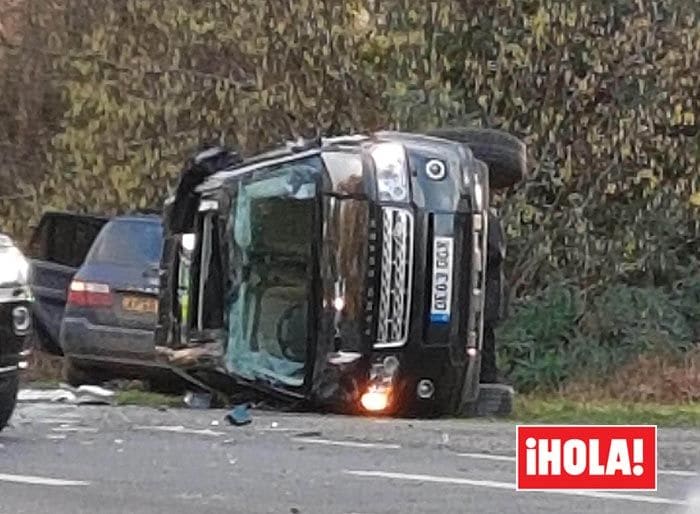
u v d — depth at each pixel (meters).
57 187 38.81
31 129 40.19
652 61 37.00
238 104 37.34
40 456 17.58
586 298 36.66
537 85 37.47
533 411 26.09
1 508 13.88
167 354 25.62
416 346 22.91
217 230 25.00
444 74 37.88
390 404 22.94
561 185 37.41
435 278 23.03
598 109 37.31
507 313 34.28
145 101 37.53
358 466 17.28
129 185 37.53
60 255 35.59
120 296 30.06
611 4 37.19
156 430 20.88
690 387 32.81
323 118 37.59
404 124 36.91
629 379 33.91
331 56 37.59
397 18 37.91
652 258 37.28
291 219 24.27
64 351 30.52
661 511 14.48
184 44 37.69
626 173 37.28
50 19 39.59
